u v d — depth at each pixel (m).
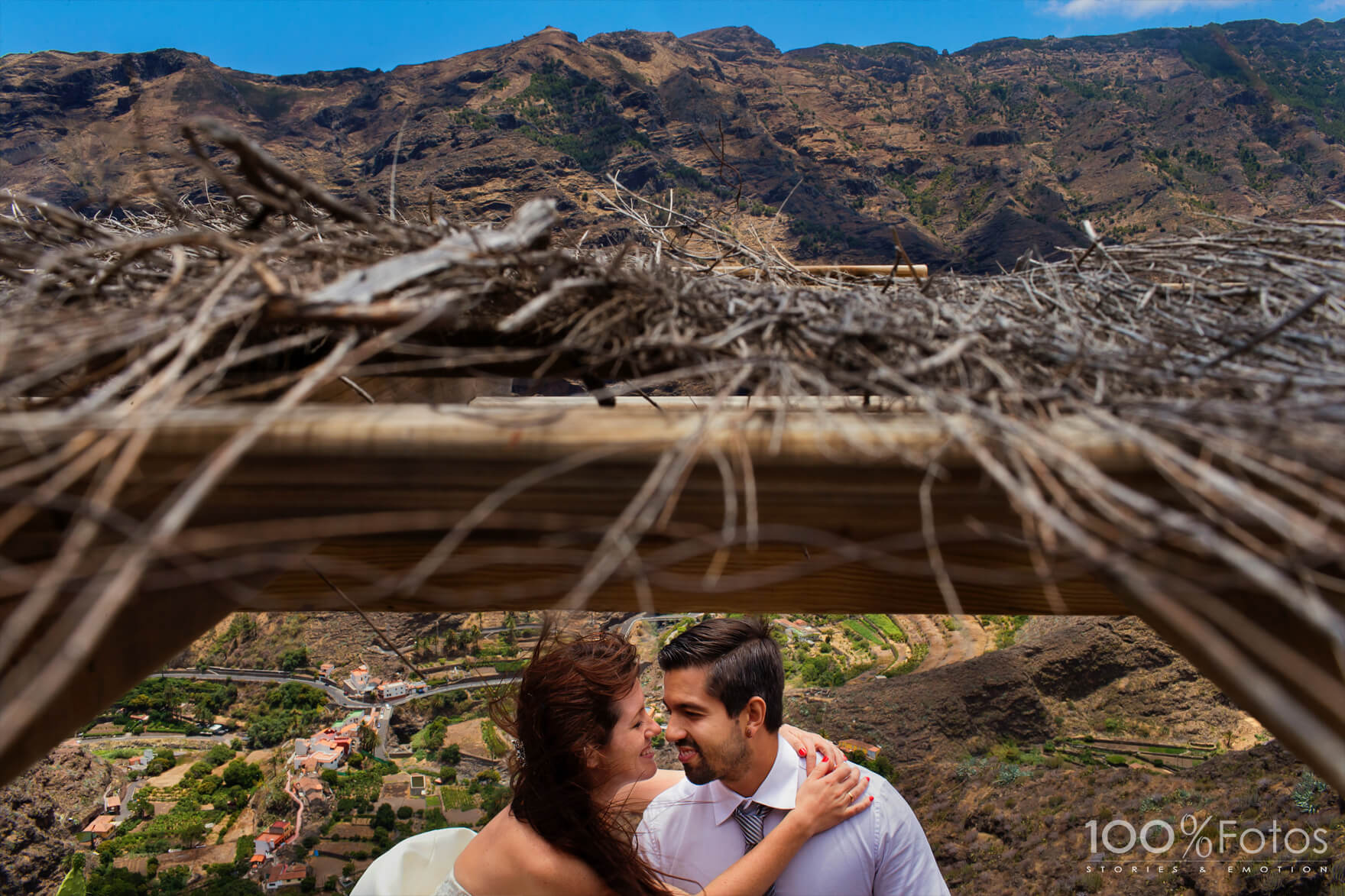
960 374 0.74
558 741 1.15
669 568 0.88
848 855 1.28
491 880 1.17
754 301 0.87
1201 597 0.63
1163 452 0.59
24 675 0.44
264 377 0.84
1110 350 0.80
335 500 0.72
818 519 0.76
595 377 0.84
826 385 0.72
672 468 0.69
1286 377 0.70
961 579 0.82
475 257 0.79
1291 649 0.69
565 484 0.71
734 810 1.34
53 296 0.84
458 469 0.69
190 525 0.72
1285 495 0.65
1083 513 0.65
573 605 0.56
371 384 1.17
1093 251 1.08
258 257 0.74
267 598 0.92
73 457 0.65
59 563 0.46
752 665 1.25
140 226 1.12
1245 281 0.96
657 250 1.12
